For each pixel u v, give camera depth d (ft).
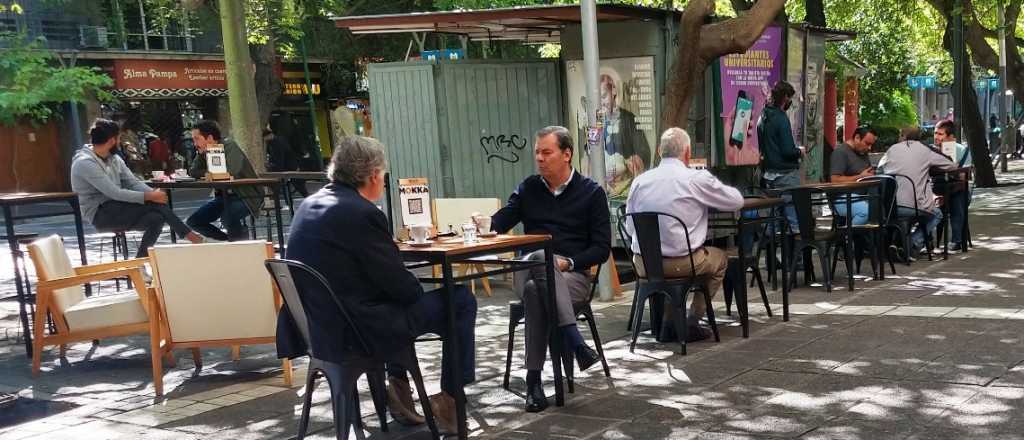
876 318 22.72
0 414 18.31
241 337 19.79
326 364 14.12
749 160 39.45
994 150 110.83
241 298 19.61
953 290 26.07
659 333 22.36
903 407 15.31
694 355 20.07
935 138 36.06
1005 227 40.98
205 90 93.66
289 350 14.84
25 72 71.87
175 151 94.32
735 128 38.47
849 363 18.45
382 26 35.14
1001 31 65.26
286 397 18.52
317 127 107.34
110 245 47.73
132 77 87.35
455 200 29.96
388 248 14.06
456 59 36.63
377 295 14.20
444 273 14.61
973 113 64.23
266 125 86.69
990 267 30.04
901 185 31.37
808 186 27.02
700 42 31.24
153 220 29.63
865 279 29.30
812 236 27.22
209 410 17.84
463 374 15.60
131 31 89.30
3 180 84.84
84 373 21.70
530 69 37.55
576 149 37.45
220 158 32.01
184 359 22.74
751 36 30.76
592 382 18.37
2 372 22.13
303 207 14.44
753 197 24.77
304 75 104.63
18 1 81.97
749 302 26.32
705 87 37.17
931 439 13.69
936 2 60.75
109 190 28.96
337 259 13.85
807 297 26.53
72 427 17.11
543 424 15.79
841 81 67.82
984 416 14.58
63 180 88.43
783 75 41.16
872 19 76.23
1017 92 71.10
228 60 50.72
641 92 35.29
